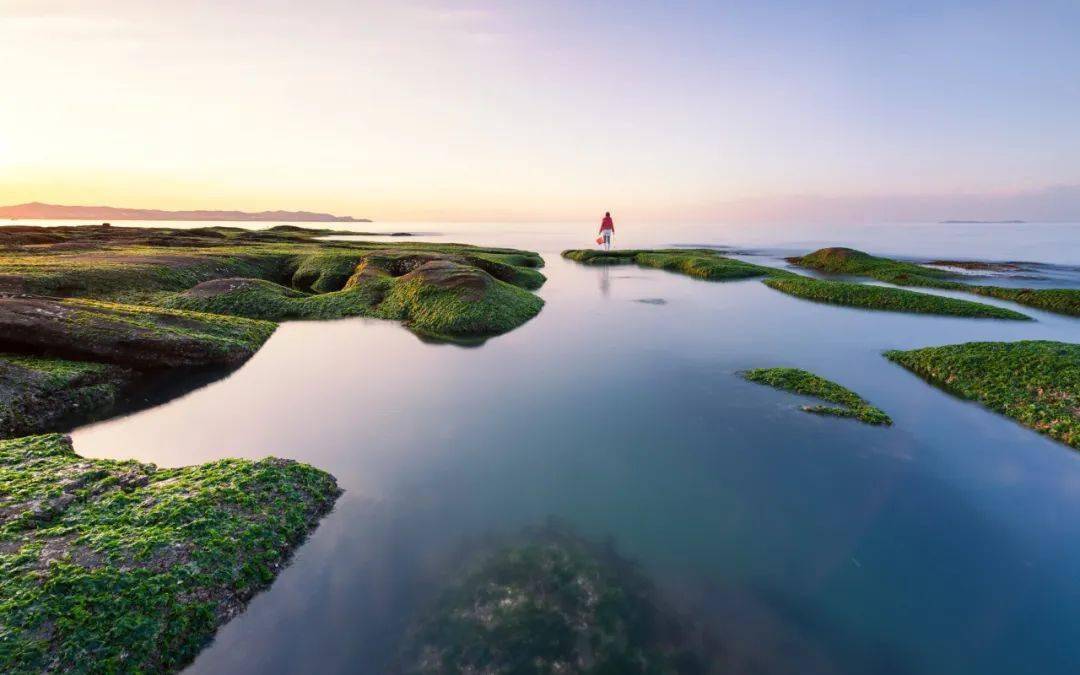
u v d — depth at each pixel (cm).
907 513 1178
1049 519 1155
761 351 2580
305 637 812
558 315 3556
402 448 1503
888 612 880
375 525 1117
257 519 1045
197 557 909
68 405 1741
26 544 882
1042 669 770
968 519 1155
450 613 864
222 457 1436
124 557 874
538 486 1291
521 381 2125
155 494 1081
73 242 5925
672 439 1568
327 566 979
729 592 924
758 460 1434
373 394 1962
